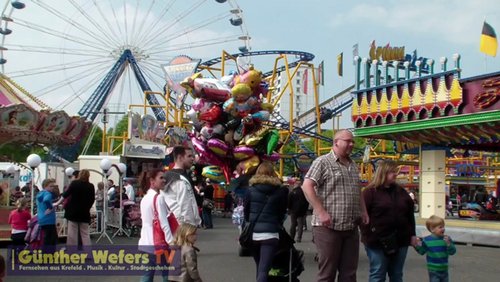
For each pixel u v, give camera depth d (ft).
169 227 19.98
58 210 43.50
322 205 18.60
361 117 57.06
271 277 22.11
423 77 50.49
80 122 56.85
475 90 46.42
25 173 83.97
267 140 39.81
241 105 39.55
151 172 20.58
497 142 58.65
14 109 48.70
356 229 19.16
